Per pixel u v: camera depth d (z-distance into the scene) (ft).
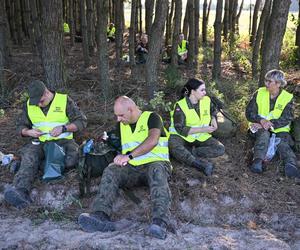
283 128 16.57
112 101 21.39
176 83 22.41
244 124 18.72
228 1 36.91
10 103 21.72
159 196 13.12
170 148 15.88
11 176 15.55
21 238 13.00
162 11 19.21
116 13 28.27
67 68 26.89
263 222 14.19
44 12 19.97
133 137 14.08
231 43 34.45
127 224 13.60
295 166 15.58
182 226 13.78
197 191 14.75
